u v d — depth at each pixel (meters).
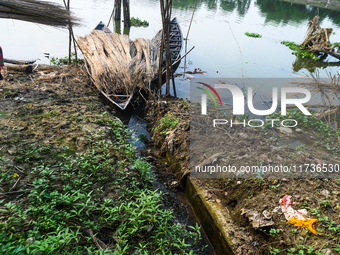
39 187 3.38
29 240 2.61
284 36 15.85
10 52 10.66
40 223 2.81
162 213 3.49
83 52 9.61
